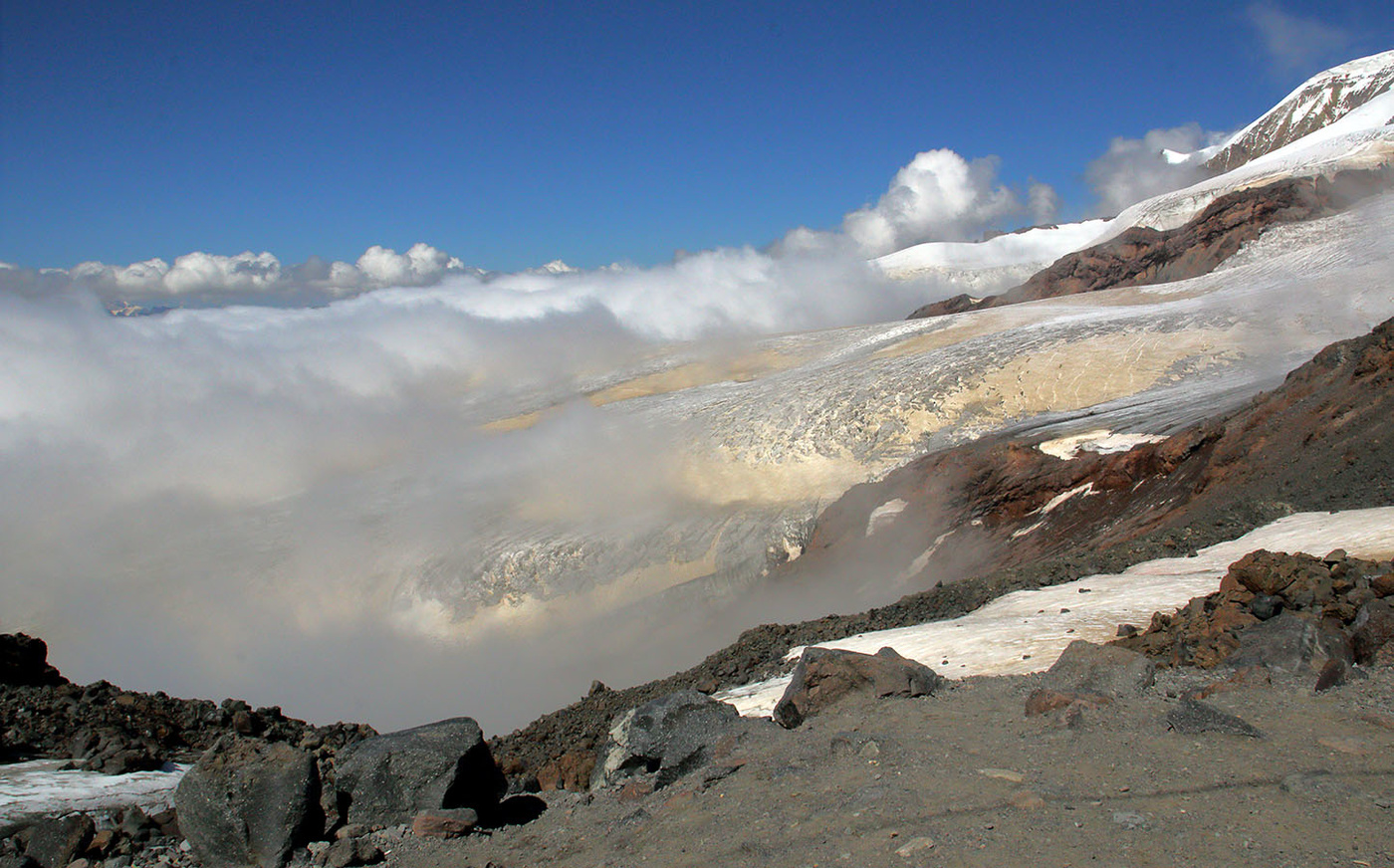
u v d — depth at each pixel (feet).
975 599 73.72
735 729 35.45
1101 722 29.81
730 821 27.45
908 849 22.79
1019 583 74.43
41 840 30.58
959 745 29.66
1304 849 20.54
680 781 32.78
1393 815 21.52
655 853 26.63
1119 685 33.30
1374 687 30.17
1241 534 71.05
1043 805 24.12
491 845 31.04
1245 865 20.22
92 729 42.14
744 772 31.40
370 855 29.86
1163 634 42.88
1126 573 66.90
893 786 26.76
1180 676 35.32
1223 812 22.63
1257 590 41.14
